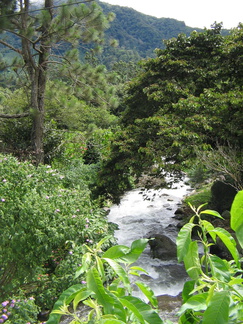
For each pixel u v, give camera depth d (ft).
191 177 63.26
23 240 19.04
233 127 34.27
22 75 46.80
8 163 22.39
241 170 32.45
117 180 40.22
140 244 4.17
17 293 20.84
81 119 78.43
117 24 542.16
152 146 35.91
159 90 40.91
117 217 49.34
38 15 37.52
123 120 46.26
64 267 22.36
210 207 45.06
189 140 34.09
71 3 38.06
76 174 42.47
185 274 31.68
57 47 41.88
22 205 19.66
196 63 41.91
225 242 4.56
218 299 3.48
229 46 39.34
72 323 3.85
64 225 21.36
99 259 4.00
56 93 42.96
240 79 39.75
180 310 3.99
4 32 38.70
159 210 51.47
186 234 4.51
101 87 44.52
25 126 45.83
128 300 4.02
